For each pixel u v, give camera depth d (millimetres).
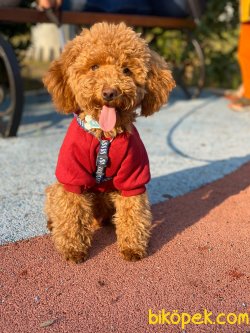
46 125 1264
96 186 632
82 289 551
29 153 1028
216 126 1301
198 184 885
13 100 1078
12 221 714
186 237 682
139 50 591
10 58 1049
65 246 610
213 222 731
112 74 569
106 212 694
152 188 858
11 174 906
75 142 586
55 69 611
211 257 629
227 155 1062
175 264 611
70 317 502
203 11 1538
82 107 592
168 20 1452
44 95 1658
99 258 620
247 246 660
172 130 1250
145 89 614
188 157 1037
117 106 577
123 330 485
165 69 628
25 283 559
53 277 573
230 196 835
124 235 625
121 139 587
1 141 1103
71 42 615
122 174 604
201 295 547
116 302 530
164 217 746
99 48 574
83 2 1266
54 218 628
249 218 747
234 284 570
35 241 657
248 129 1280
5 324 488
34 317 500
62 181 594
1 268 587
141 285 563
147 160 630
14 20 1094
